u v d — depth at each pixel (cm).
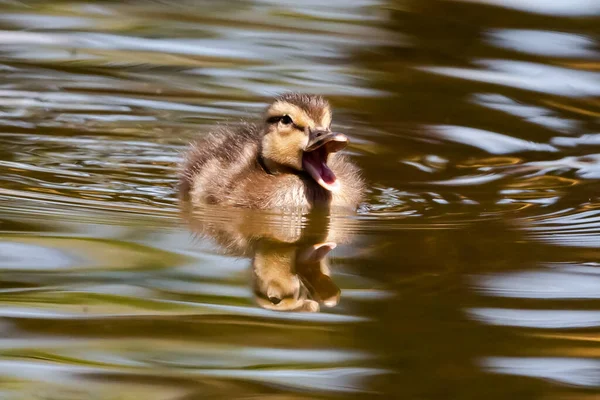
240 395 734
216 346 809
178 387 742
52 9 2067
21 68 1728
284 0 2172
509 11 2097
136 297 902
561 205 1232
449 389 749
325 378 761
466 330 843
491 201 1251
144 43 1884
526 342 827
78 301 888
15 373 756
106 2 2133
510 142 1488
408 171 1369
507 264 1004
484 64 1825
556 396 739
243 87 1681
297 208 1226
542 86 1727
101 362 779
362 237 1099
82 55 1806
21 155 1362
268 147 1273
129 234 1080
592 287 939
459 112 1606
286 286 940
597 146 1480
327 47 1892
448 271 980
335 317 870
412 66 1809
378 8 2138
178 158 1396
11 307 869
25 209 1142
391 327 852
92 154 1391
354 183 1275
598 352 810
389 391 739
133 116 1549
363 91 1681
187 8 2109
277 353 800
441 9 2120
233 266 991
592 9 2098
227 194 1241
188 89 1667
